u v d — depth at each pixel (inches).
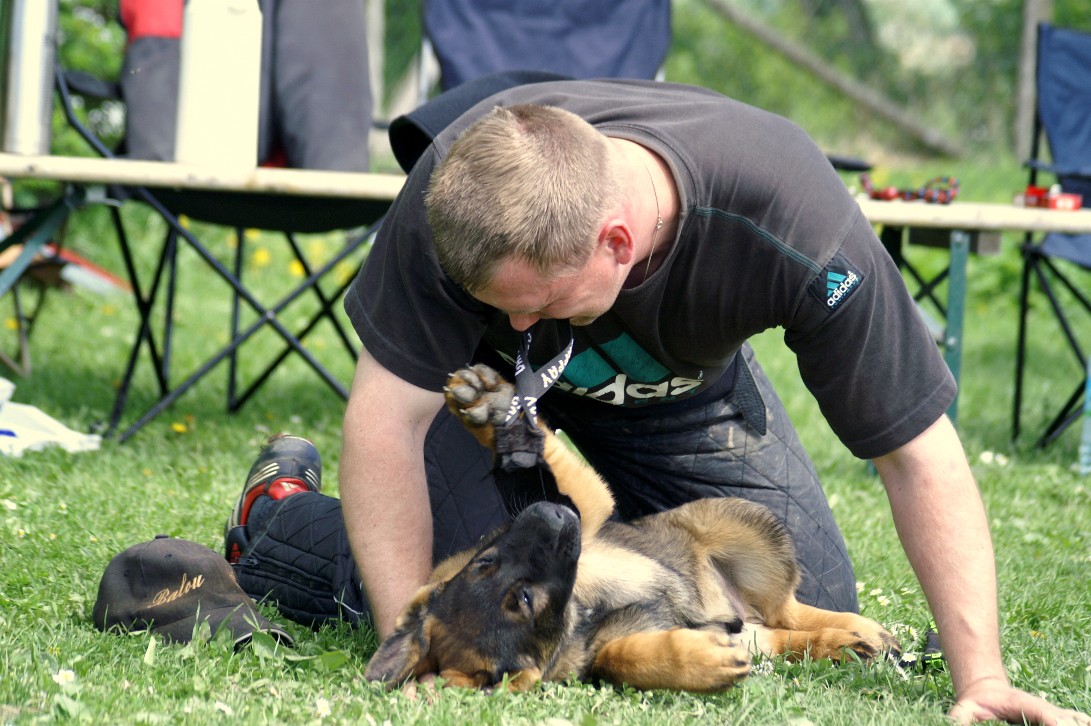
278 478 216.8
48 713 137.1
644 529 207.3
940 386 161.5
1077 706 162.9
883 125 828.0
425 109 207.9
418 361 163.0
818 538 221.5
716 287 163.0
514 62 392.8
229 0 273.7
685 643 160.7
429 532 170.9
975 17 824.3
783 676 171.9
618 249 144.6
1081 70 399.9
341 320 522.0
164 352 362.9
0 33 281.9
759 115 165.0
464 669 162.2
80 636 170.4
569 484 195.9
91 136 306.5
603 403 210.7
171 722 138.6
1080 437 377.4
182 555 177.9
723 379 216.8
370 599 167.6
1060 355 506.9
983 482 318.3
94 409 345.4
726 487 221.5
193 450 308.8
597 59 395.9
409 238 159.3
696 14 812.0
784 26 833.5
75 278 514.0
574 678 171.6
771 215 156.6
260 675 161.0
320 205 302.2
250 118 281.3
